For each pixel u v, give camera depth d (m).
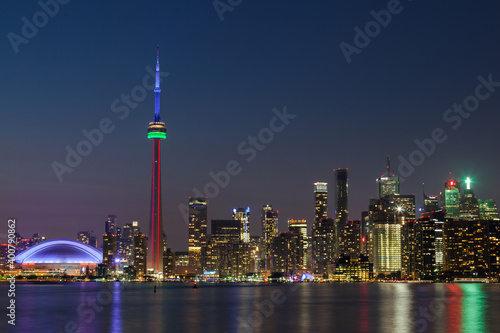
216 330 140.00
